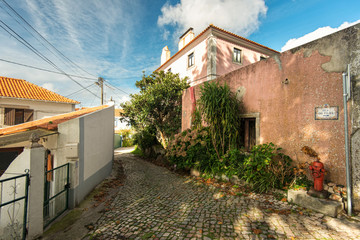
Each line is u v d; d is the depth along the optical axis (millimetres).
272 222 2973
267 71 5035
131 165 10023
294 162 4293
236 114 5645
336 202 3141
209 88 5883
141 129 13492
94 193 5176
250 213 3322
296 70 4309
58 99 15117
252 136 5699
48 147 4887
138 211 3828
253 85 5469
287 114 4488
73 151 4312
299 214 3170
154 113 11664
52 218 3523
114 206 4188
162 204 4137
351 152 3242
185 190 5004
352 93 3262
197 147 6246
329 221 2906
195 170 6465
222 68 12133
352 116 3250
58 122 5668
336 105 3545
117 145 21531
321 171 3309
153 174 7500
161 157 10445
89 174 5234
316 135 3869
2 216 3035
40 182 3033
